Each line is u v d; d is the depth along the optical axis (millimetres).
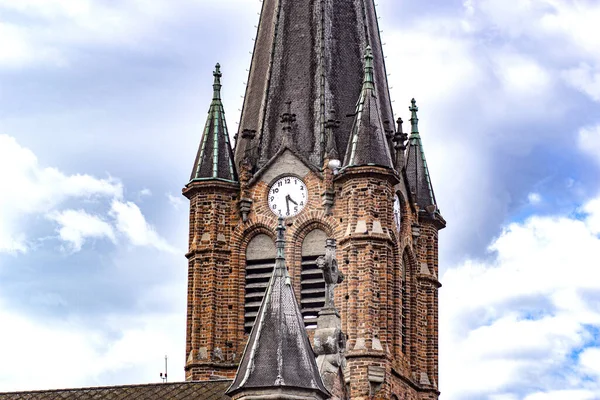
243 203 119250
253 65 125188
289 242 118125
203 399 100438
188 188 120062
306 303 116750
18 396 101625
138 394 101438
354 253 116625
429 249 124188
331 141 119688
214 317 117625
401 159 122812
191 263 119000
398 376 118000
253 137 121500
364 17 125375
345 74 122875
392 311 117312
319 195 118562
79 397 101500
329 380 93938
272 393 85750
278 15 125062
